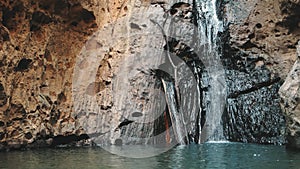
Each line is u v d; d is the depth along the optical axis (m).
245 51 13.52
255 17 13.54
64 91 11.93
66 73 12.02
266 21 13.34
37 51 11.41
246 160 8.59
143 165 8.00
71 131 11.84
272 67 12.98
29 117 11.15
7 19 10.81
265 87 12.96
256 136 12.57
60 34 11.95
